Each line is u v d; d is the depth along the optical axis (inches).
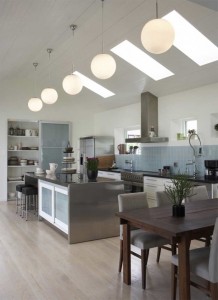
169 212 111.9
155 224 94.0
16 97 308.7
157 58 194.4
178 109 235.9
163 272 126.1
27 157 327.3
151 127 252.7
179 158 234.2
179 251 90.4
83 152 324.8
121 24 168.9
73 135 339.3
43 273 125.8
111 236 178.2
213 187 175.8
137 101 281.6
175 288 100.0
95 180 182.4
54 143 328.2
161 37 98.5
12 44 194.1
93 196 172.7
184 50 181.3
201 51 185.3
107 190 177.6
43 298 104.6
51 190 195.5
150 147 266.1
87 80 288.8
